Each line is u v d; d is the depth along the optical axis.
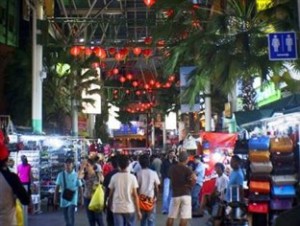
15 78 27.78
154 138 80.62
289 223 2.98
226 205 11.02
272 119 11.00
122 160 10.18
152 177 11.59
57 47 28.92
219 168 12.10
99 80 37.72
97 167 13.75
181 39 18.22
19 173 16.39
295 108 10.05
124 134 82.81
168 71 20.33
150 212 11.58
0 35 27.50
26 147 19.34
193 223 14.65
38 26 24.14
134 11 38.75
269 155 9.82
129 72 43.81
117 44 25.86
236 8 16.94
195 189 15.87
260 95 21.02
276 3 15.25
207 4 18.28
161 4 18.16
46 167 20.42
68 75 33.59
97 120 53.81
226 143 16.55
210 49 15.48
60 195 12.52
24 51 28.91
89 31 33.97
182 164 11.24
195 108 24.52
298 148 9.99
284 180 9.75
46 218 16.98
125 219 10.09
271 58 9.91
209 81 17.73
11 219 6.18
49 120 32.09
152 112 66.69
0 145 6.22
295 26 13.82
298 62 14.78
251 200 9.94
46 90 30.73
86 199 12.59
